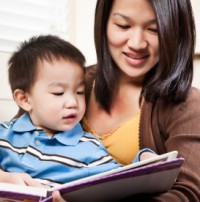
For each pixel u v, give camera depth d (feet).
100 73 3.09
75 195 1.81
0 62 4.02
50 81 2.75
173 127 2.55
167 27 2.55
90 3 4.50
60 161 2.61
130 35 2.70
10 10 4.16
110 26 2.83
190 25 2.69
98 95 3.10
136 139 2.88
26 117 2.96
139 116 2.92
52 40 3.02
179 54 2.69
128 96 3.07
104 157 2.72
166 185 1.98
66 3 4.41
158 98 2.74
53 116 2.76
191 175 2.20
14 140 2.82
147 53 2.74
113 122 3.04
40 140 2.71
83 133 2.88
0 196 1.80
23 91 2.92
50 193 1.81
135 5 2.58
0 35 4.09
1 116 3.92
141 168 1.74
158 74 2.75
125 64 2.85
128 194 1.94
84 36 4.48
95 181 1.73
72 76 2.78
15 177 2.35
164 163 1.77
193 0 4.45
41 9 4.31
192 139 2.39
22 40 4.17
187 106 2.60
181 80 2.67
